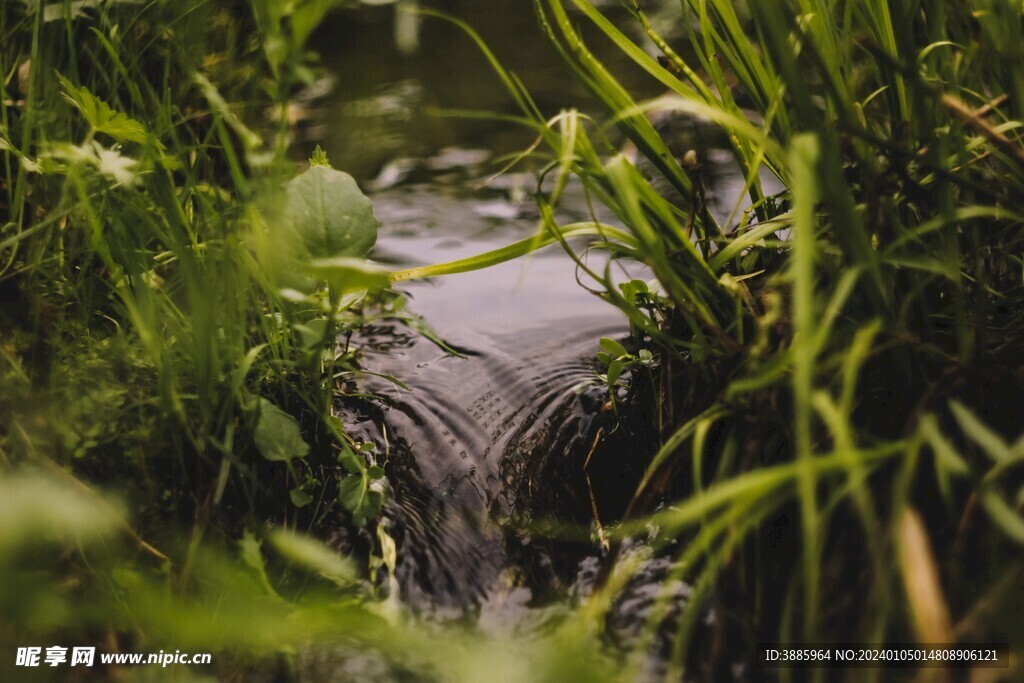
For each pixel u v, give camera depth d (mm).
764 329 1242
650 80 3441
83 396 1493
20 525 1181
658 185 2645
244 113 2186
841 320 1323
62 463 1435
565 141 1266
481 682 1208
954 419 1305
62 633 1266
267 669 1258
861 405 1363
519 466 1658
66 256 1636
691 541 1418
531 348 2002
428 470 1648
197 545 1367
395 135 3146
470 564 1468
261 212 1525
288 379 1665
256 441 1474
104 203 1499
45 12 1698
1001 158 1366
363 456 1631
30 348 1528
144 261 1556
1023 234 1399
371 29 4086
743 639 1269
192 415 1505
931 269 1190
